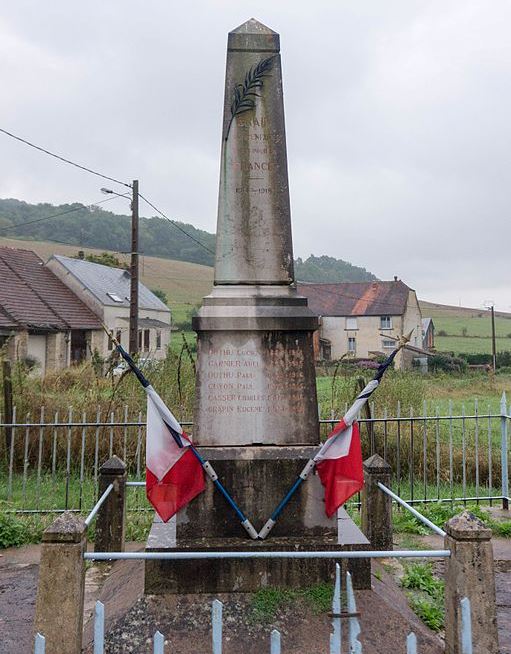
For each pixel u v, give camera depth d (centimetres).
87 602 466
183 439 416
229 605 391
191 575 404
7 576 555
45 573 334
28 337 2642
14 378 1126
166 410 415
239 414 452
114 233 7538
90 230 7412
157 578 402
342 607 389
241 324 455
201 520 429
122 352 421
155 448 415
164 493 414
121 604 412
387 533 571
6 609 480
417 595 480
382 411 1055
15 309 2667
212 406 452
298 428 454
